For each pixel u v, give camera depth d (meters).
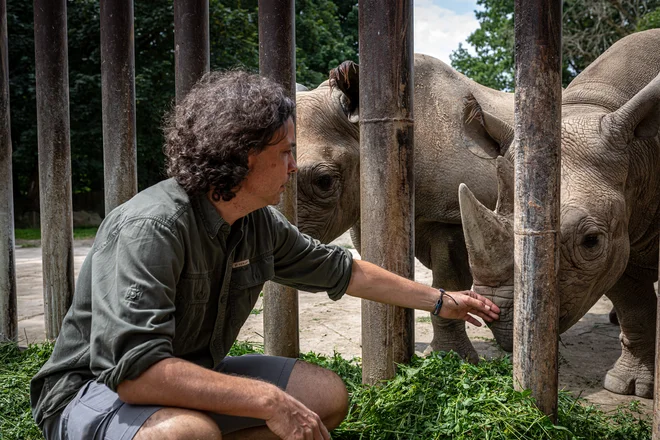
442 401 2.90
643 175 3.89
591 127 3.60
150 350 1.97
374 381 3.30
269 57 3.91
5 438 3.11
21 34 18.47
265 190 2.22
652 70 4.22
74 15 17.80
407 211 3.23
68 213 4.91
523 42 2.72
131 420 2.03
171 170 2.23
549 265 2.74
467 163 4.74
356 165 4.61
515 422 2.64
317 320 6.04
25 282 8.55
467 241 3.17
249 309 2.51
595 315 6.41
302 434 2.08
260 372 2.61
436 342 4.79
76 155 18.58
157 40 17.91
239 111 2.08
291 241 2.65
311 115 4.60
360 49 3.25
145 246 2.08
